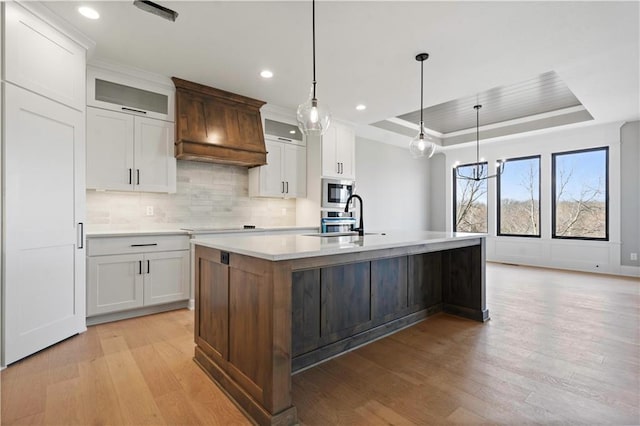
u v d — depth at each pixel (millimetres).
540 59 3129
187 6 2322
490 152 6773
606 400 1768
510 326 2963
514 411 1676
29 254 2256
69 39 2561
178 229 3814
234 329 1838
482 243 3146
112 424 1573
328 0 2266
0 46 2090
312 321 2258
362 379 2025
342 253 1783
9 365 2129
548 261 6047
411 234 3035
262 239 2320
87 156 3061
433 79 3572
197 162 4023
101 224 3379
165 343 2547
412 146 3453
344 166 4980
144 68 3283
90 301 2881
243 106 4090
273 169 4418
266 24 2555
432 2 2295
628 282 4777
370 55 3045
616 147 5297
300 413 1676
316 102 2447
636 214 5164
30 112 2256
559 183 5988
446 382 1976
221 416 1651
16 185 2168
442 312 3422
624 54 3023
